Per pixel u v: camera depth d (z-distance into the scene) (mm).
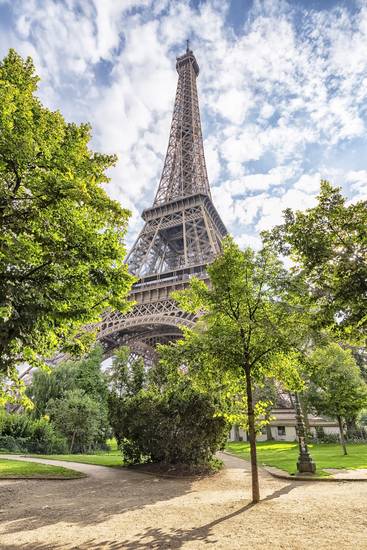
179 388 22781
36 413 52594
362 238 12156
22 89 13141
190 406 24438
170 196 88812
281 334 14625
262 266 16688
